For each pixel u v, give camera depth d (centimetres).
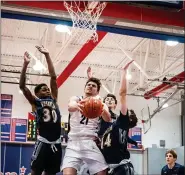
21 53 1202
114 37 1095
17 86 1338
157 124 1450
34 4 559
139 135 1367
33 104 435
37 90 447
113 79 1380
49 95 446
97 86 400
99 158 387
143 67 1175
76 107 368
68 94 1384
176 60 1126
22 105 1329
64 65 1261
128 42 1131
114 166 412
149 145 1415
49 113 427
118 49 1180
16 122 1225
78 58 882
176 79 1061
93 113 364
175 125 1461
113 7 591
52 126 425
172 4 534
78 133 388
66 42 1003
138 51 1220
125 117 408
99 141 411
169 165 664
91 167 387
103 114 381
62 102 1371
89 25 574
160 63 1122
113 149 411
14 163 1141
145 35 619
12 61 1264
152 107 1449
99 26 598
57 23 576
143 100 1451
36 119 431
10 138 1209
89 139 388
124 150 420
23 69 433
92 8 575
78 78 1401
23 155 1155
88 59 1262
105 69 1290
